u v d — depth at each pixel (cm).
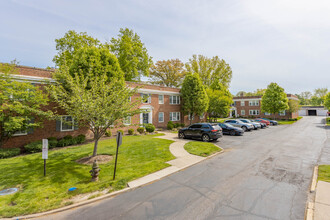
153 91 2441
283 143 1437
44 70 1496
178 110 2884
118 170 818
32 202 552
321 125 2952
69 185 670
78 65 1443
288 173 759
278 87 3862
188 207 509
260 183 661
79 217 478
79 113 898
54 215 492
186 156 1044
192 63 3991
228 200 543
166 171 805
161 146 1300
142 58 3116
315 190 583
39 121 1428
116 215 480
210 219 451
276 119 4369
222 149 1234
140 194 596
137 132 2145
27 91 1205
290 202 523
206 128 1500
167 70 4372
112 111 932
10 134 1227
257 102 4909
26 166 900
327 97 3522
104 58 1559
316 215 448
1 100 1102
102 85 1017
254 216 458
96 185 661
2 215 488
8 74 1182
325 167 806
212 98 3203
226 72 3947
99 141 1589
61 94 991
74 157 1059
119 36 2923
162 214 477
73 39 2419
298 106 4278
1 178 744
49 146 1362
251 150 1200
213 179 709
